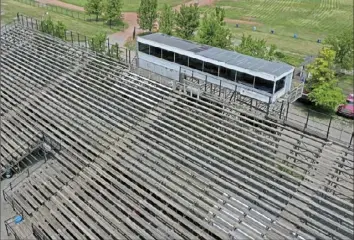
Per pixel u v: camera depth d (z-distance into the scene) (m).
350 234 18.47
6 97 34.88
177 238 20.56
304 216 18.97
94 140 27.56
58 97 32.66
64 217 23.59
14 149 29.56
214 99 26.09
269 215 19.83
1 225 23.78
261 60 27.22
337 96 37.47
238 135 23.78
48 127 30.22
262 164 21.27
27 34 43.75
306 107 39.41
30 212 24.50
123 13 79.38
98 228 22.33
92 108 30.22
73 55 37.09
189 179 22.61
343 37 48.31
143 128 26.83
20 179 27.41
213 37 42.03
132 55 50.56
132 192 23.41
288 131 23.34
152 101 28.19
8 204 25.39
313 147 22.00
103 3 71.00
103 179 24.95
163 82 29.62
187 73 29.03
